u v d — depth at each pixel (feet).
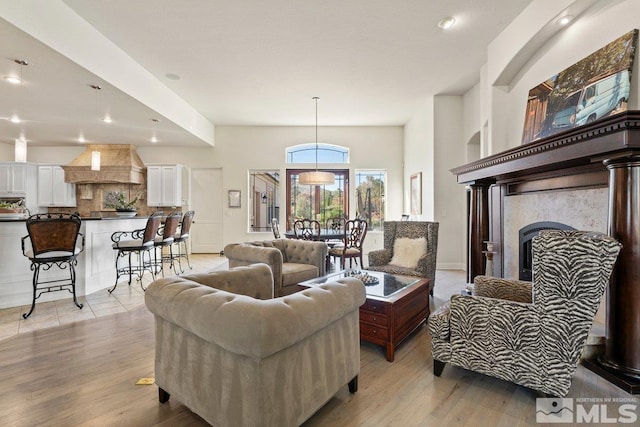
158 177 23.93
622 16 7.22
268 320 4.08
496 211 12.31
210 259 22.94
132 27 11.45
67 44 10.32
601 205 7.90
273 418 4.32
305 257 12.53
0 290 11.15
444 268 18.81
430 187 19.12
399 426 5.24
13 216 12.39
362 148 25.08
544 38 9.61
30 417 5.41
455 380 6.70
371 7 10.28
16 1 8.62
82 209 24.23
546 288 5.55
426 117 19.61
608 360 6.63
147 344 8.39
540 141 7.84
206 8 10.33
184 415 5.50
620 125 5.63
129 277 14.83
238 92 17.89
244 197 25.18
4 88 13.05
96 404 5.80
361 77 15.88
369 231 24.99
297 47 12.87
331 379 5.42
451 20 10.92
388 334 7.64
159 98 16.37
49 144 24.09
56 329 9.39
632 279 6.14
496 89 12.20
